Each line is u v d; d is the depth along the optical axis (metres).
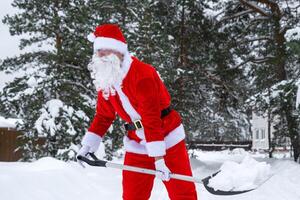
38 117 11.58
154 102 3.27
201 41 16.75
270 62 16.23
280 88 13.48
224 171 3.25
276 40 15.90
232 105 17.69
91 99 12.66
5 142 18.50
